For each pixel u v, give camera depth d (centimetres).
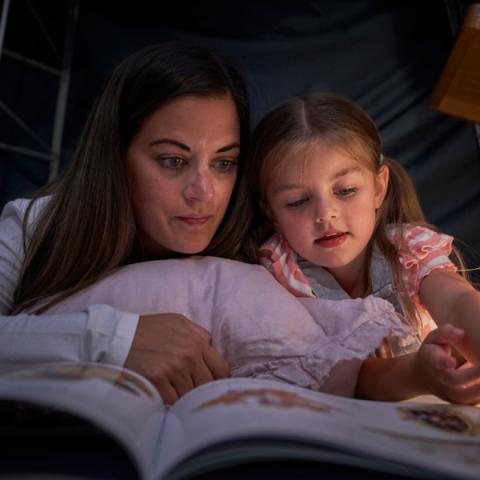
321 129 95
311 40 204
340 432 42
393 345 85
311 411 46
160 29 212
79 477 38
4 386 44
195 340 70
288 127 97
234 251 105
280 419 43
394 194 113
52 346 67
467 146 193
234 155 89
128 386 52
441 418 54
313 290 102
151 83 85
